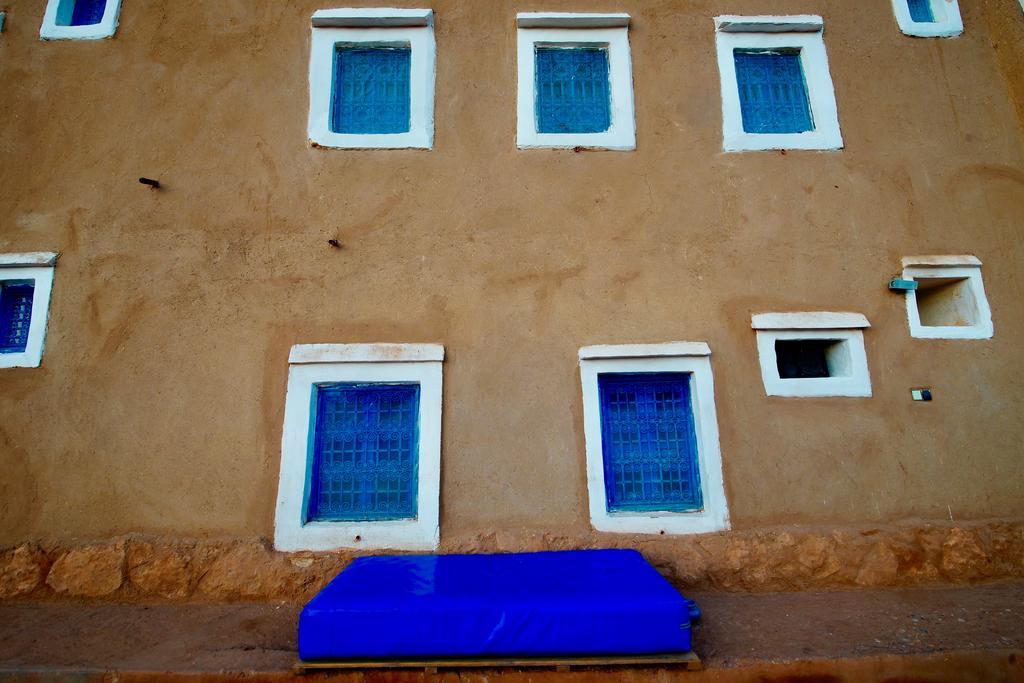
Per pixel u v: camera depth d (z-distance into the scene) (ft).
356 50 18.84
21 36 18.51
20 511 15.39
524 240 17.33
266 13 18.75
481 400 16.20
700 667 11.75
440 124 18.01
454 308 16.81
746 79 19.11
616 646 11.44
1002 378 16.76
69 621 14.05
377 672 11.77
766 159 18.11
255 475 15.65
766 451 16.06
